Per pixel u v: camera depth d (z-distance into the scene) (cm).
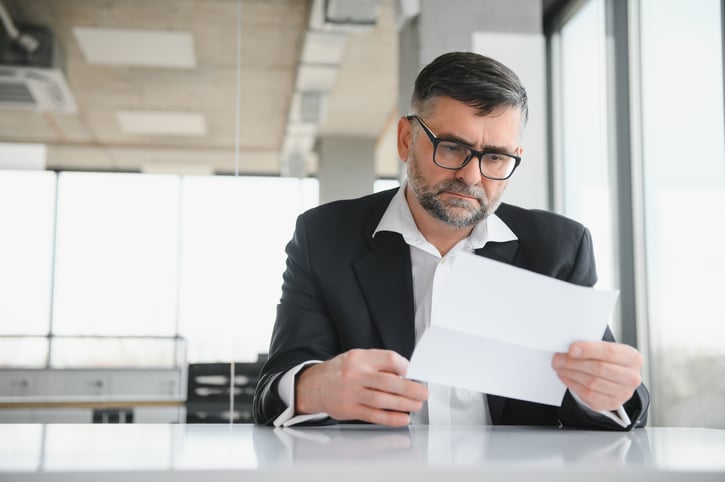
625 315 335
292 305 133
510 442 84
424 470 60
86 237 367
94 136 412
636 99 333
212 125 419
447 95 120
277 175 404
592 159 371
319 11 421
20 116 406
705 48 277
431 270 134
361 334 129
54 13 415
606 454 72
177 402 355
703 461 67
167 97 419
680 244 295
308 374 106
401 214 135
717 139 268
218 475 58
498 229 136
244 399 356
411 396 98
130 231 367
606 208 355
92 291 360
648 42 324
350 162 407
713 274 269
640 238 329
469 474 60
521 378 101
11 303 356
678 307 296
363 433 95
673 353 298
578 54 390
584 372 98
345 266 133
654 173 319
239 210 381
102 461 63
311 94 416
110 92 419
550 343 98
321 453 70
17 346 353
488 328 96
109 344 356
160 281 362
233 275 368
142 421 348
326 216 142
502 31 372
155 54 422
